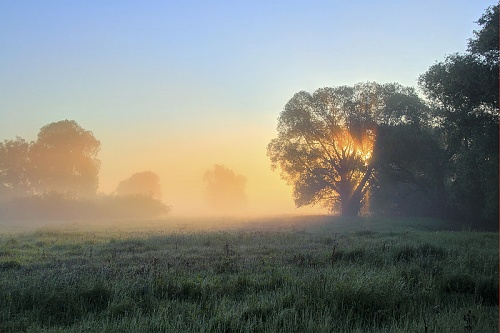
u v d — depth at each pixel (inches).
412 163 1592.0
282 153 2220.7
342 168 2129.7
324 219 1769.2
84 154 3221.0
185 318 292.0
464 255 519.8
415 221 1471.5
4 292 342.3
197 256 581.0
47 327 283.3
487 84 1022.4
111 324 275.6
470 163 1096.2
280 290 348.8
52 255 618.2
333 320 289.3
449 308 321.7
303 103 2121.1
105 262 531.5
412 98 1721.2
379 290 330.3
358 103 1977.1
